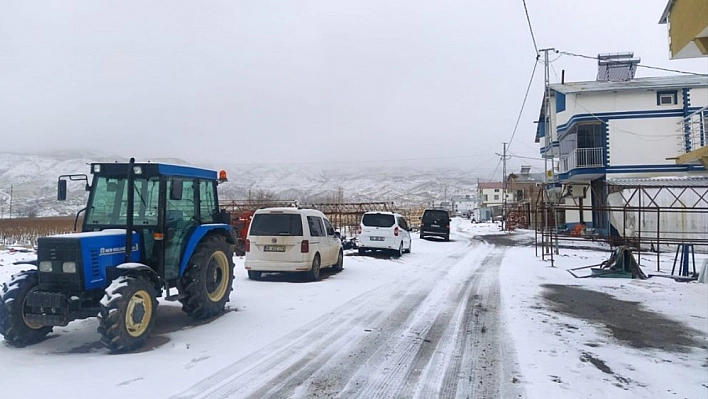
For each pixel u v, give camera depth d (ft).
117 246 21.70
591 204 102.06
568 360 19.40
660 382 16.94
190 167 25.73
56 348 20.45
